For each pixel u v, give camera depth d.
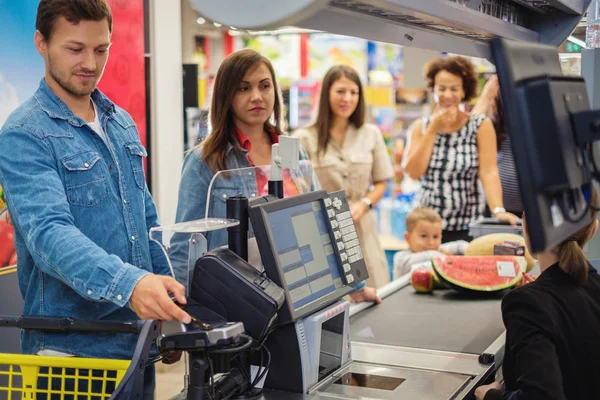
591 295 1.83
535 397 1.61
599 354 1.75
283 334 1.65
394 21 1.68
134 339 2.20
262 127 2.75
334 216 1.89
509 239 2.99
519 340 1.70
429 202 4.67
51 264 1.81
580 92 1.46
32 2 3.56
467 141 4.54
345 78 4.41
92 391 2.14
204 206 2.58
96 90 2.27
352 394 1.69
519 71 1.25
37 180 1.95
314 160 4.49
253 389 1.65
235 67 2.58
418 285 2.82
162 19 4.79
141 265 2.29
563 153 1.29
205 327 1.42
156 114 4.80
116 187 2.24
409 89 6.80
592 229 1.86
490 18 1.91
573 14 2.39
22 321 1.93
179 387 4.02
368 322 2.40
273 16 1.17
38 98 2.09
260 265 1.73
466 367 1.93
